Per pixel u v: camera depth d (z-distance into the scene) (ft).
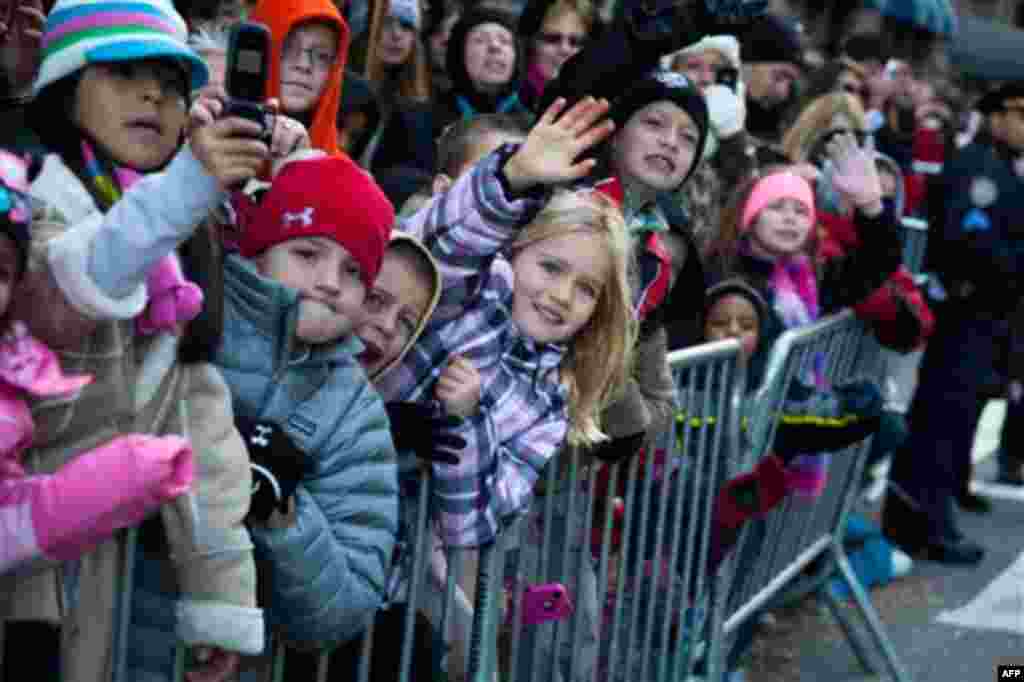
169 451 6.07
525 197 8.26
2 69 7.36
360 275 7.47
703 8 10.31
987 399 23.24
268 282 7.23
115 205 6.18
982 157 20.84
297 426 7.35
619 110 10.53
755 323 13.57
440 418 8.31
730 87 16.51
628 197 10.70
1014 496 24.53
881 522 21.53
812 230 15.11
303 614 7.32
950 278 20.57
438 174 10.59
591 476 10.03
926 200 21.12
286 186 7.35
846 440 13.71
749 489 12.46
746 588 14.08
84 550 6.12
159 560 7.03
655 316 10.73
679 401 11.85
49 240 6.34
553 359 9.06
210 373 6.93
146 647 7.05
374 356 8.29
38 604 6.41
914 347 16.66
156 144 6.81
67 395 6.33
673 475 11.78
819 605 18.39
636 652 11.69
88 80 6.63
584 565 10.12
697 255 11.64
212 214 7.52
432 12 18.86
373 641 8.41
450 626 8.97
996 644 17.39
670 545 11.89
